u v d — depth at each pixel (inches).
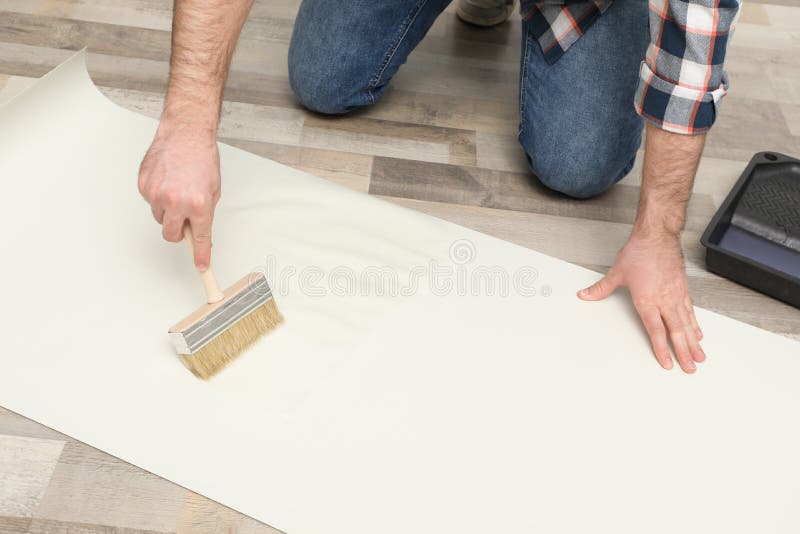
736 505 46.9
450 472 46.5
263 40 78.6
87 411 47.6
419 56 79.6
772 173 66.9
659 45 49.8
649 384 52.4
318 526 43.6
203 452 46.2
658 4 49.0
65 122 64.4
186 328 46.7
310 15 69.0
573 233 64.4
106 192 60.3
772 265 61.4
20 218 57.7
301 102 71.5
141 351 50.7
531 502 45.6
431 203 65.4
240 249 56.8
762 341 55.9
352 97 70.2
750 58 84.0
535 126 66.2
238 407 48.3
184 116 46.1
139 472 45.4
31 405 47.6
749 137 74.9
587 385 51.8
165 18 79.9
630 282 54.3
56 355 50.0
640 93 51.8
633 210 67.1
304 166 66.8
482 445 47.9
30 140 62.4
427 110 73.9
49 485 44.6
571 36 64.7
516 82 78.5
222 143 65.1
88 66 73.1
